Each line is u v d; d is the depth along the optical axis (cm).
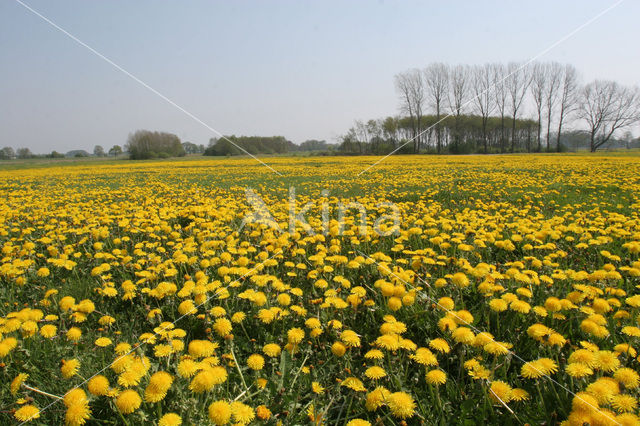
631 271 322
